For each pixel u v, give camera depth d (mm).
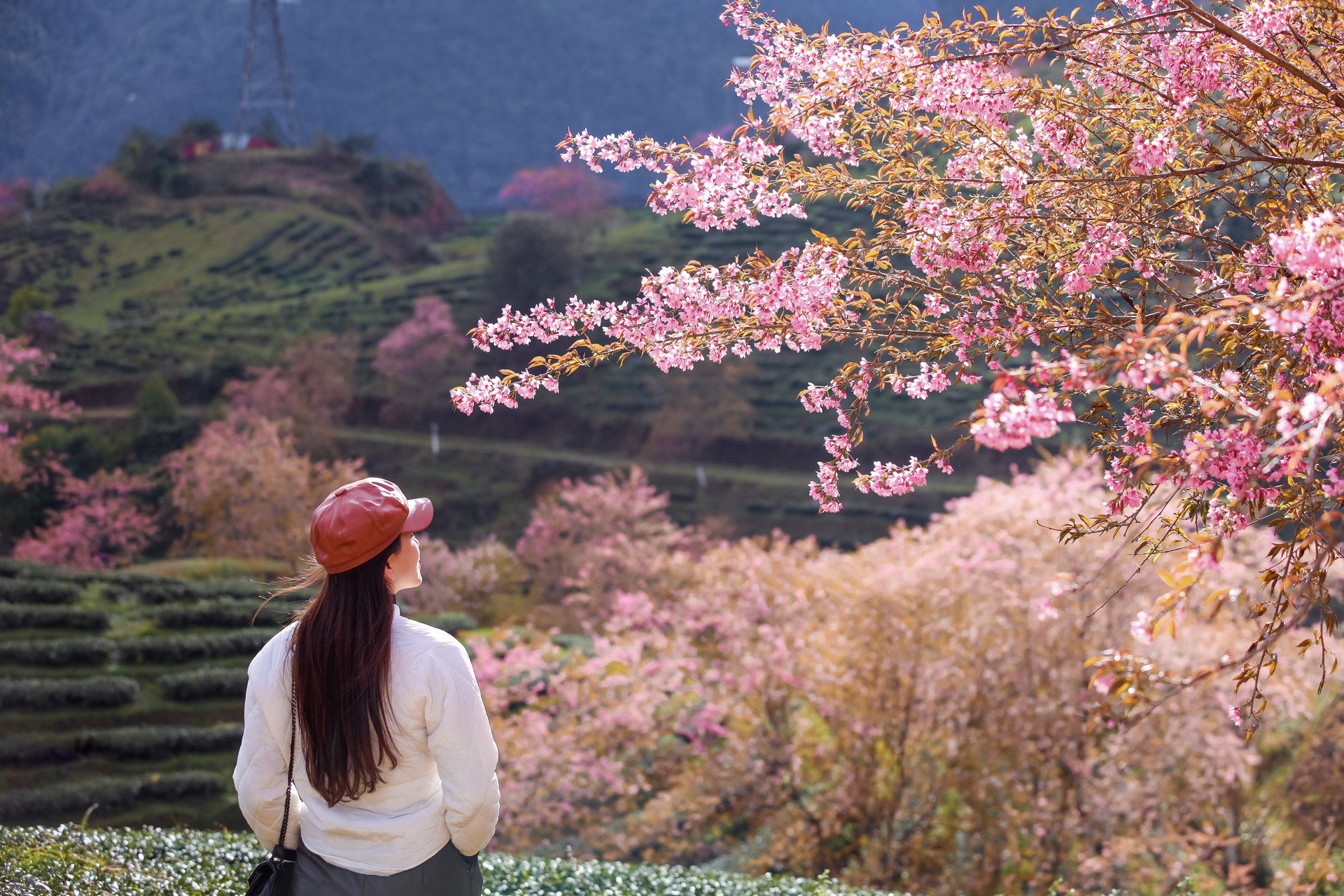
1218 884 11930
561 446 62031
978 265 3270
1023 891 13562
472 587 30734
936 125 3434
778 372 65000
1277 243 2299
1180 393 2742
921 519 48688
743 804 14867
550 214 86062
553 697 15430
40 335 68812
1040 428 2102
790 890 5816
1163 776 13141
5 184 106625
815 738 15219
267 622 21156
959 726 13734
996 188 3480
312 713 2158
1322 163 2977
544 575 32812
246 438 34875
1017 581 13391
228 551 31812
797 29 3523
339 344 63844
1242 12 3266
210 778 15852
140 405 54688
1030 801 13297
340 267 92312
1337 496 2588
